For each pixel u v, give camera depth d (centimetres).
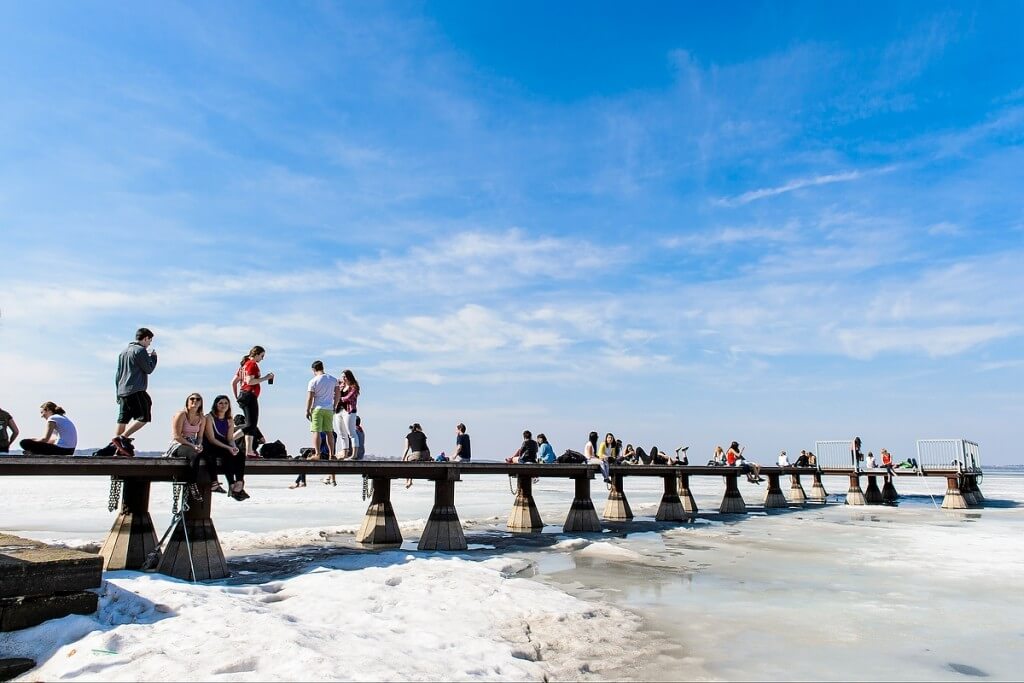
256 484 4894
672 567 1358
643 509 2906
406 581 1038
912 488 5450
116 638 602
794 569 1347
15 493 3300
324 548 1484
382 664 594
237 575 1117
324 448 1352
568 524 2002
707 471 2698
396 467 1414
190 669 539
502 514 2569
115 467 935
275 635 635
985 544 1744
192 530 1041
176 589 789
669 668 712
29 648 585
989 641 835
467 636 762
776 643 813
